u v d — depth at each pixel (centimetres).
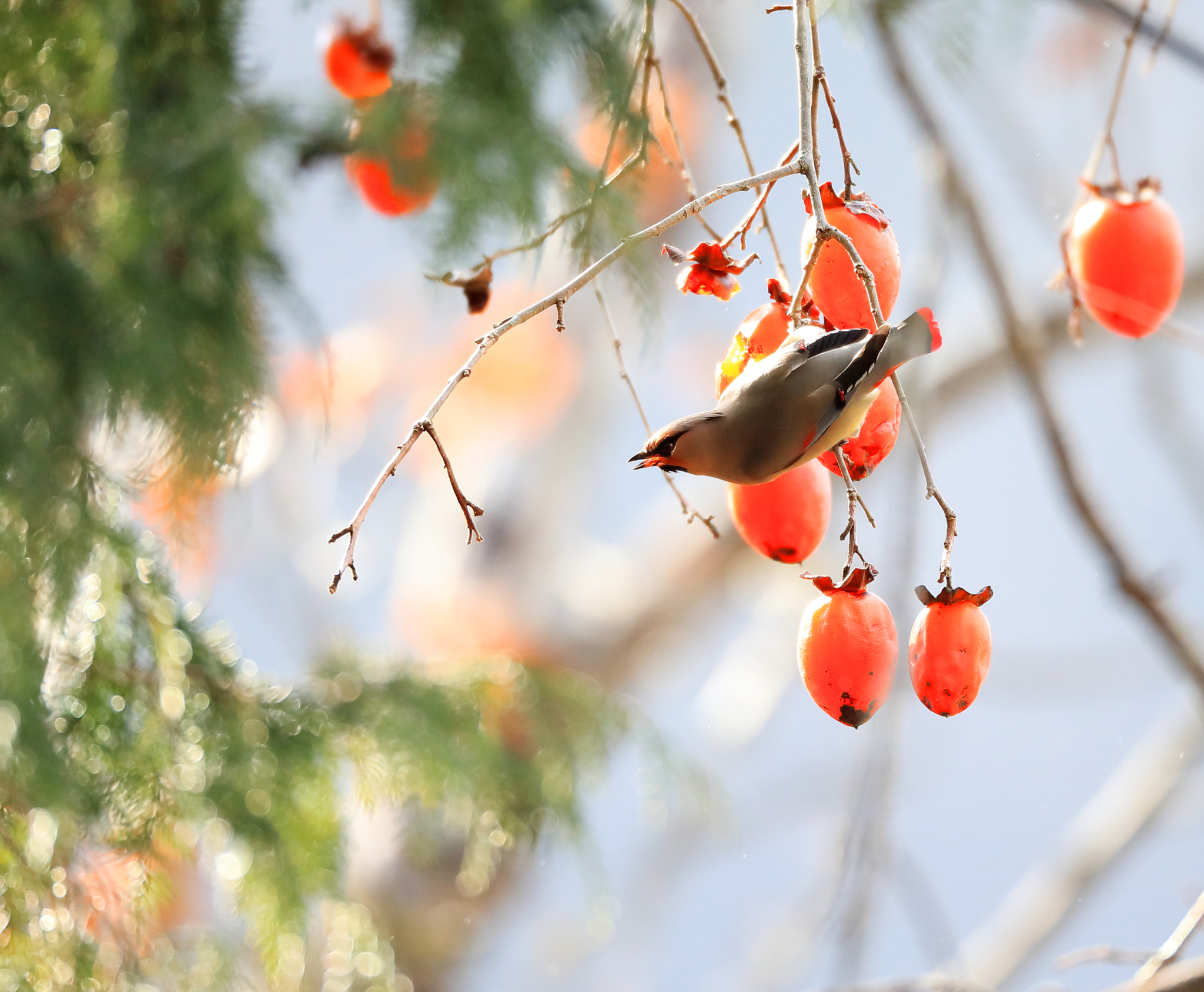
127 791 840
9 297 839
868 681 815
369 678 863
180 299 842
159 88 845
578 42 846
